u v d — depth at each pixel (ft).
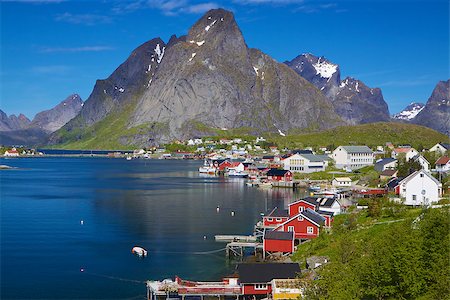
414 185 412.36
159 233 423.64
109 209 553.23
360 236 308.81
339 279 200.23
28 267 325.42
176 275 307.78
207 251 363.56
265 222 411.34
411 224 245.65
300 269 271.90
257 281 262.47
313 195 610.65
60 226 455.22
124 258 346.54
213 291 264.52
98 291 280.31
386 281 191.93
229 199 636.48
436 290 178.70
